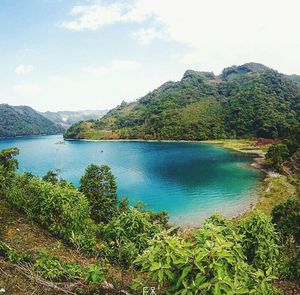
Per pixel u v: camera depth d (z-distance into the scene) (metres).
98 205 24.66
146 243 12.07
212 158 98.81
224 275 5.51
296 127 90.06
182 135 173.50
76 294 7.89
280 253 13.59
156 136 179.75
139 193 55.84
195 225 38.00
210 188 58.06
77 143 180.62
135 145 153.38
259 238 11.13
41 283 8.11
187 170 78.62
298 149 78.69
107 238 13.04
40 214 14.14
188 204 47.94
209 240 6.14
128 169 82.25
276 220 22.97
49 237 13.02
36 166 92.50
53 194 14.43
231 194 53.16
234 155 104.50
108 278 9.23
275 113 179.00
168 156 107.50
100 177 25.95
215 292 5.20
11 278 8.27
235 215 41.91
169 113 199.75
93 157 111.50
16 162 22.23
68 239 12.98
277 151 77.75
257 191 54.41
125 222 13.23
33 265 8.74
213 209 45.00
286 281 11.16
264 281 6.38
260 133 166.00
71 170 84.50
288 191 51.12
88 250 12.12
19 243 11.33
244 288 5.76
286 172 69.81
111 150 133.75
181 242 6.29
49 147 159.38
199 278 5.43
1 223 12.94
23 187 16.09
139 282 7.52
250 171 74.38
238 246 7.04
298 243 17.48
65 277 8.64
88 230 15.28
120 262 10.38
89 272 8.01
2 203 15.01
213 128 174.38
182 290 5.42
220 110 198.75
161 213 25.97
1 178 17.53
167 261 5.72
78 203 14.70
